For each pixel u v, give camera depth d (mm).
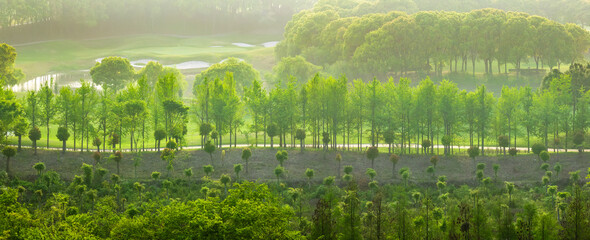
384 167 88375
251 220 40406
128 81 170125
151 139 111000
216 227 39688
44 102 96500
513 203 70938
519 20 166125
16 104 88438
